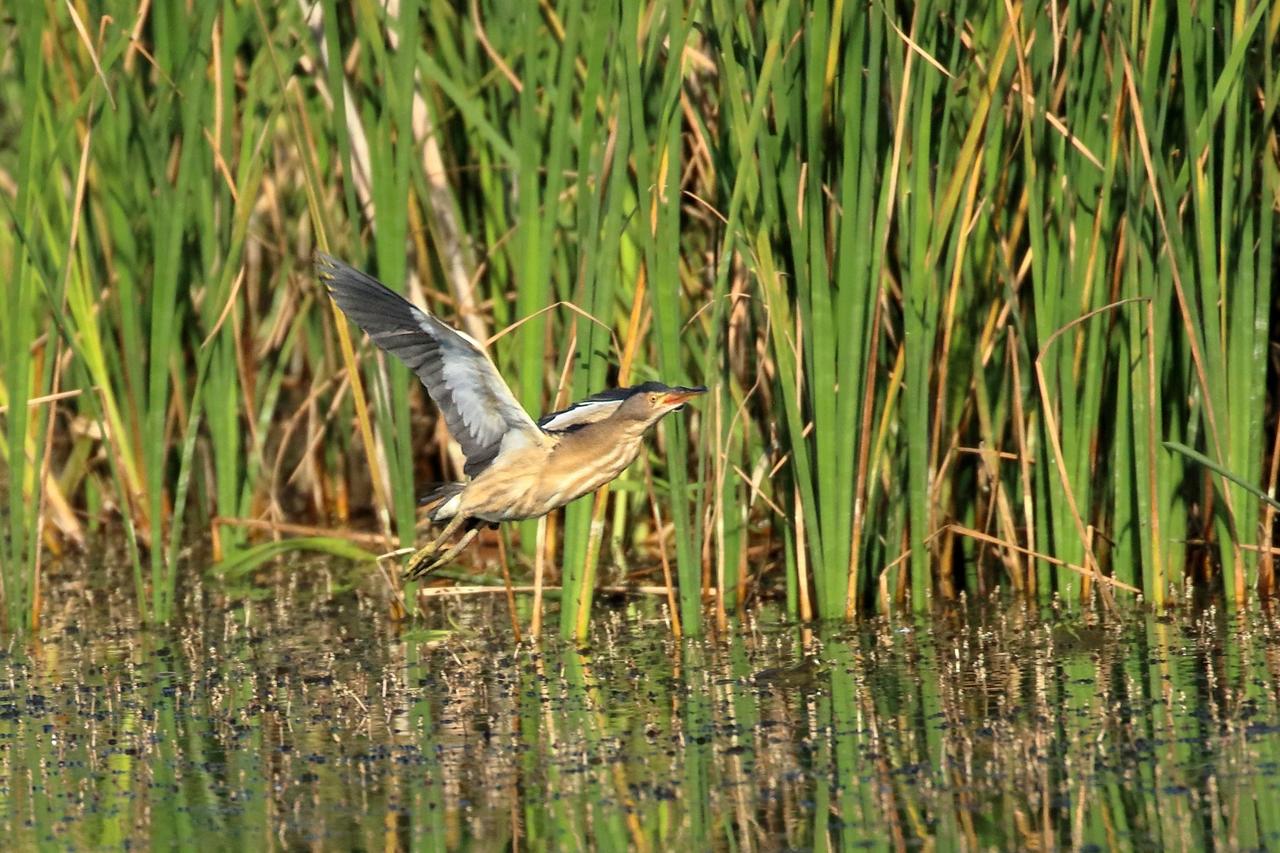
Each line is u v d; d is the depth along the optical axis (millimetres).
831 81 11961
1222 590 13336
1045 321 12422
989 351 13062
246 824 8977
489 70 15258
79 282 15133
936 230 12016
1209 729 9805
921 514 12875
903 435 13234
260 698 11656
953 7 12422
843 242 12000
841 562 12891
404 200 12914
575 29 12195
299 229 17250
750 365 14086
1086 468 12875
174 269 13406
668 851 8336
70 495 17844
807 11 11812
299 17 14125
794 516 13320
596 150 13961
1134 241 12078
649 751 10016
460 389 10750
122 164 14133
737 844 8383
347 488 17734
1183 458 12984
